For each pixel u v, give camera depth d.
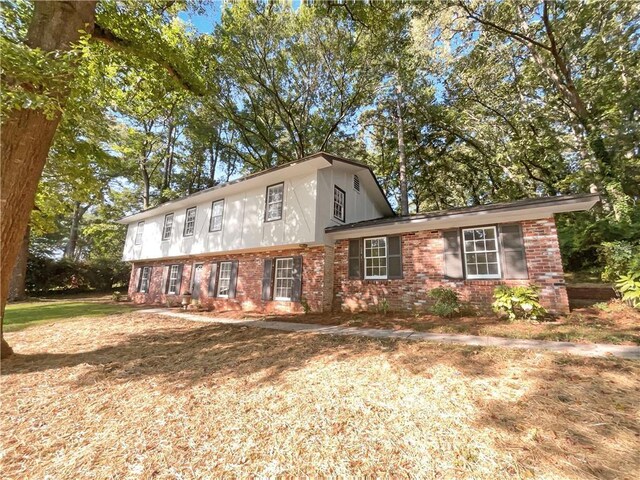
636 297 6.21
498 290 6.62
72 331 7.92
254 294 11.59
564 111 14.59
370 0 10.52
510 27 13.24
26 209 4.73
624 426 2.44
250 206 11.72
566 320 6.03
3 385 4.18
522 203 6.68
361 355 4.79
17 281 16.95
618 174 11.31
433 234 8.36
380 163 22.27
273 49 16.70
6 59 3.36
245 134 20.86
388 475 2.12
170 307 13.50
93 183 7.62
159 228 16.06
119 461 2.46
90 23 5.26
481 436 2.48
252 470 2.27
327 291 9.86
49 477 2.29
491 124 16.41
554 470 2.04
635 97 11.59
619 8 11.04
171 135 22.44
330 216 10.54
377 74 17.16
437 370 3.93
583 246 10.49
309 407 3.19
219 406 3.36
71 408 3.46
